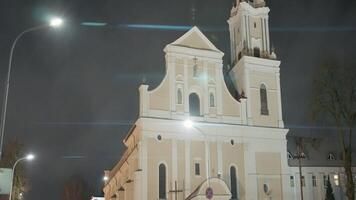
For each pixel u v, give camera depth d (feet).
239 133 179.01
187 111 173.47
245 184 173.99
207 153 171.53
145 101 168.55
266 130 182.70
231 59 204.85
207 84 180.55
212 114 177.68
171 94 173.17
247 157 177.06
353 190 135.23
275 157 181.37
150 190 159.84
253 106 185.37
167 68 176.24
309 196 230.48
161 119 167.94
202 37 185.26
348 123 136.77
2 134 80.64
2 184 82.48
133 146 186.70
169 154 166.30
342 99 137.49
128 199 176.04
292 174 230.89
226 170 172.65
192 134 171.73
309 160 238.27
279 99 190.70
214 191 158.20
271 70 193.67
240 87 191.11
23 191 225.76
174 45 179.11
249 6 202.18
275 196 176.55
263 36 200.54
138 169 160.66
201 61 182.19
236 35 204.85
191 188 165.58
